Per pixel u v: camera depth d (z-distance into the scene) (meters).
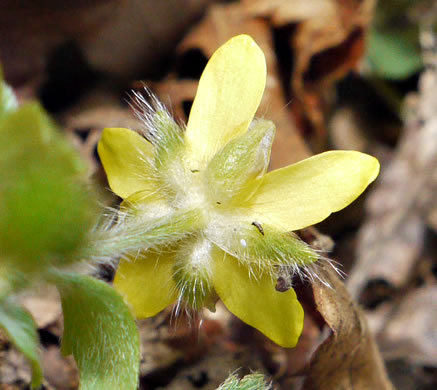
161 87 0.12
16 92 0.14
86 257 0.07
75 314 0.07
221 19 0.13
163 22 0.14
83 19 0.14
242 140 0.08
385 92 0.14
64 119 0.13
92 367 0.08
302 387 0.09
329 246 0.09
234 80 0.08
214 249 0.08
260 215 0.08
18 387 0.09
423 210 0.13
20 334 0.07
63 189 0.06
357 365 0.09
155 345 0.10
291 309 0.08
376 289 0.12
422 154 0.13
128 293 0.08
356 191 0.08
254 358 0.11
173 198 0.08
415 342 0.12
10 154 0.06
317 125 0.13
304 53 0.13
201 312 0.09
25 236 0.06
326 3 0.13
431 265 0.12
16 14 0.14
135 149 0.08
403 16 0.15
